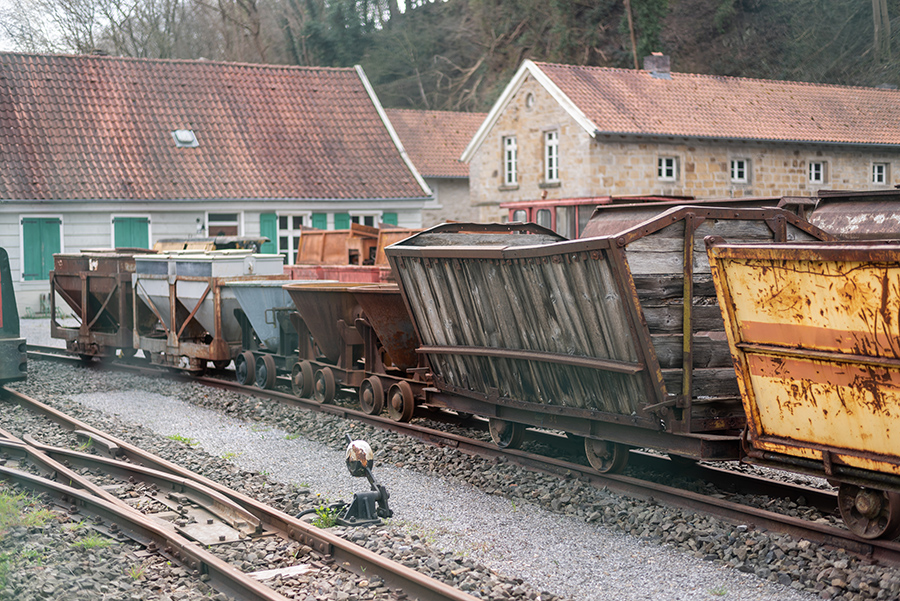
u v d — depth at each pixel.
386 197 32.47
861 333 6.26
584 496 8.59
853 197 14.07
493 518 8.13
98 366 19.41
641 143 34.16
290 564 6.82
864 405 6.40
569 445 10.65
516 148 38.03
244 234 31.22
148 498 8.62
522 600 6.04
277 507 8.45
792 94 39.16
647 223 8.05
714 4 47.25
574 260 8.41
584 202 22.11
